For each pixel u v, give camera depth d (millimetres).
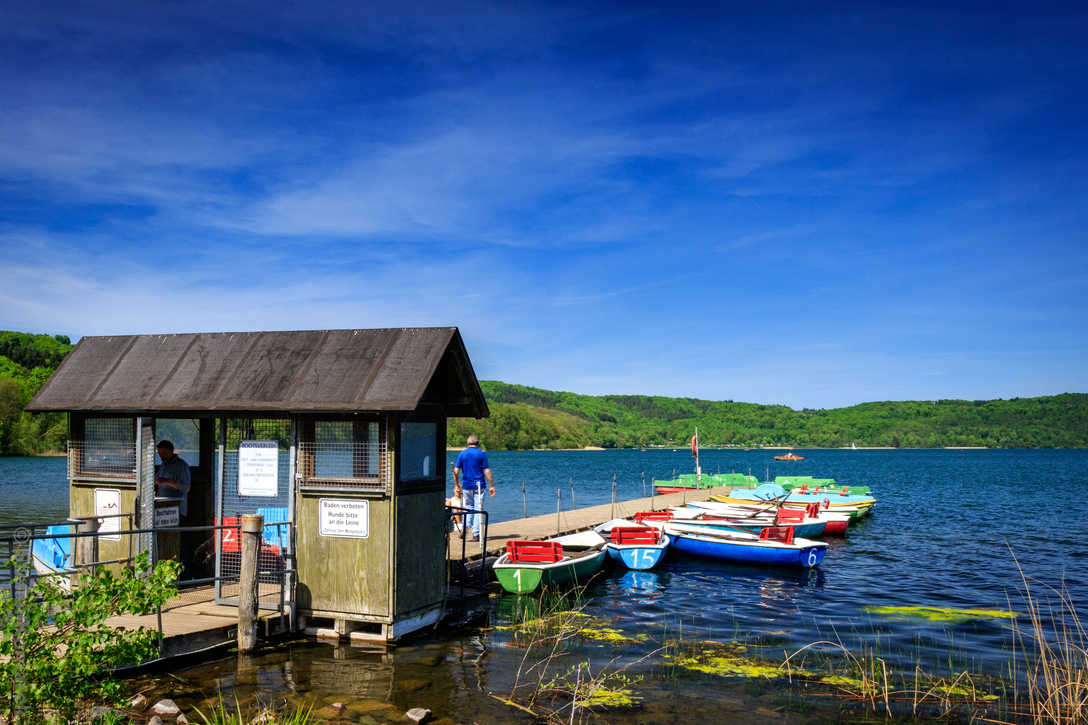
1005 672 9742
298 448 9617
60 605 5812
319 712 7320
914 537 25891
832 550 22500
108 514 10359
